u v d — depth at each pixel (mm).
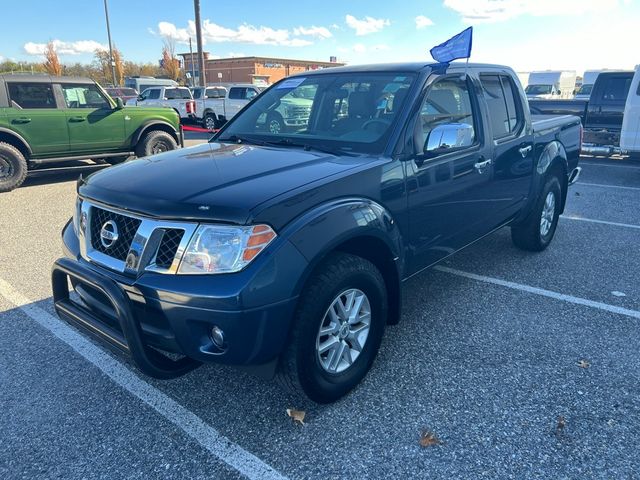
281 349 2504
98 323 2697
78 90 9492
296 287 2430
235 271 2328
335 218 2604
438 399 2936
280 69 64438
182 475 2410
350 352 2928
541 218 5195
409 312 4031
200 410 2867
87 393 3023
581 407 2861
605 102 11555
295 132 3746
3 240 5945
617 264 5098
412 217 3236
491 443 2584
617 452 2518
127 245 2580
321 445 2588
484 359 3352
